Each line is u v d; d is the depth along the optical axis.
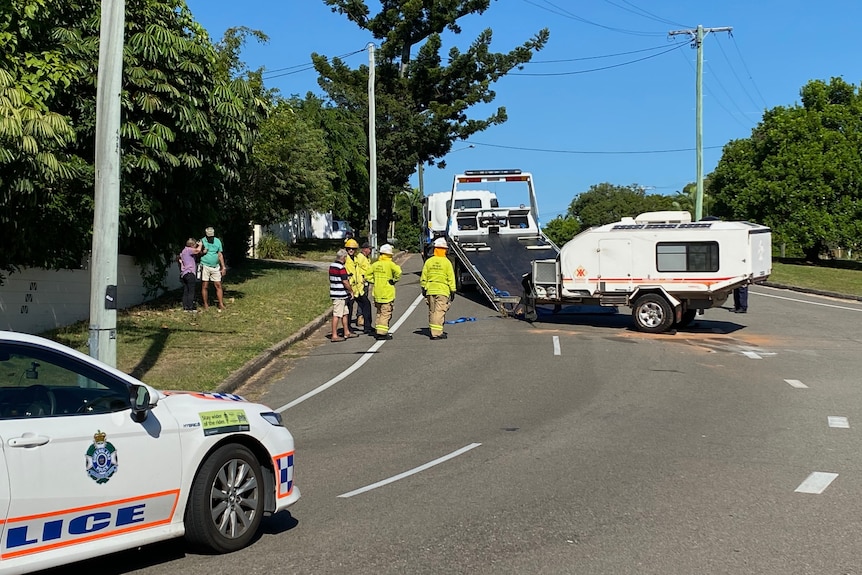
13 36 13.69
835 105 41.66
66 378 5.37
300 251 46.03
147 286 21.73
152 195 18.88
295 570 5.60
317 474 8.28
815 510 6.83
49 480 4.90
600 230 19.02
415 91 49.66
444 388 13.04
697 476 7.91
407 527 6.52
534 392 12.55
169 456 5.58
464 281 25.41
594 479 7.85
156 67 17.69
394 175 50.06
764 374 13.77
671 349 16.42
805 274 34.72
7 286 15.84
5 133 11.91
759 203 42.19
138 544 5.40
